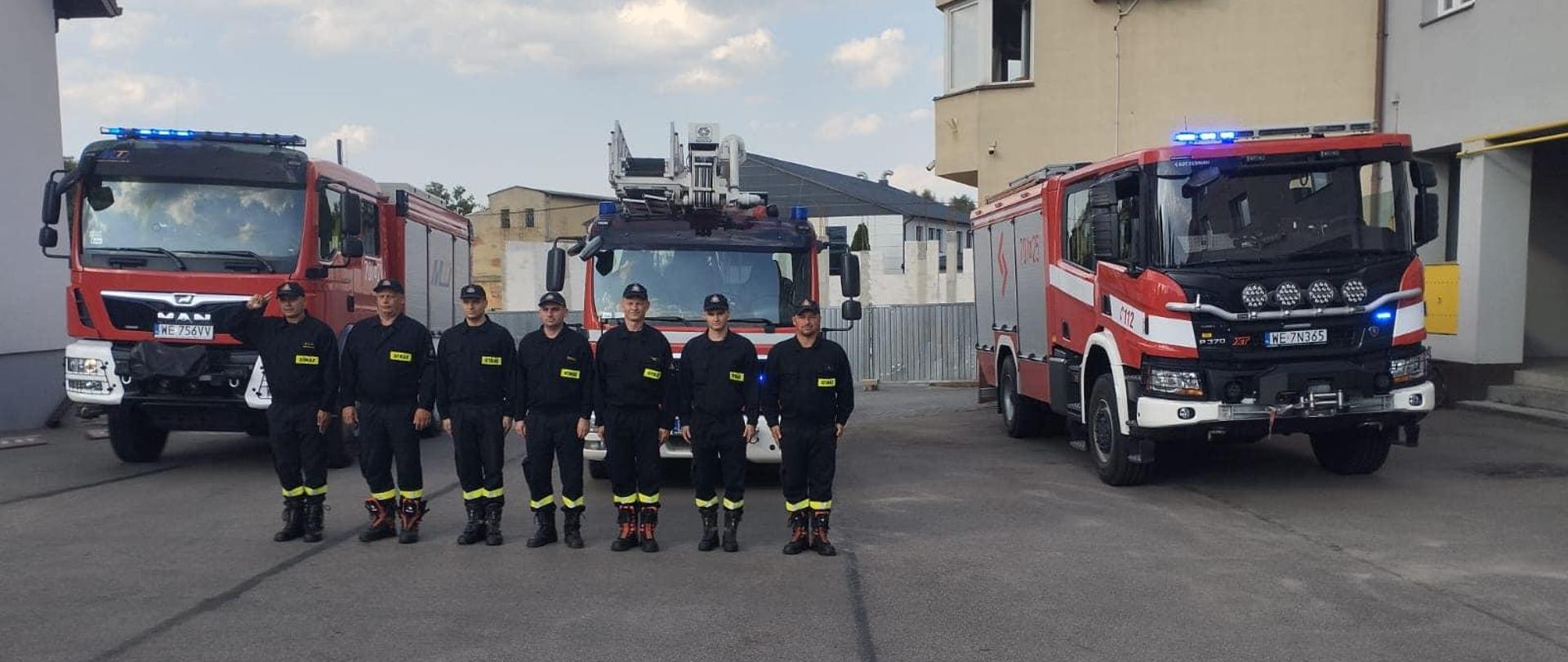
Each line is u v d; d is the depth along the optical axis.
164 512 9.25
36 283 16.47
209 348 10.95
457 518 9.09
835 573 7.29
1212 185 9.38
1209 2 18.09
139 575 7.10
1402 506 9.11
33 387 16.25
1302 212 9.42
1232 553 7.69
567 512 8.06
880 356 25.00
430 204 16.09
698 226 10.74
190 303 10.84
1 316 15.59
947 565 7.49
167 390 10.89
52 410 16.25
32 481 10.84
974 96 19.61
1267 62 17.75
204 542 8.12
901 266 32.50
